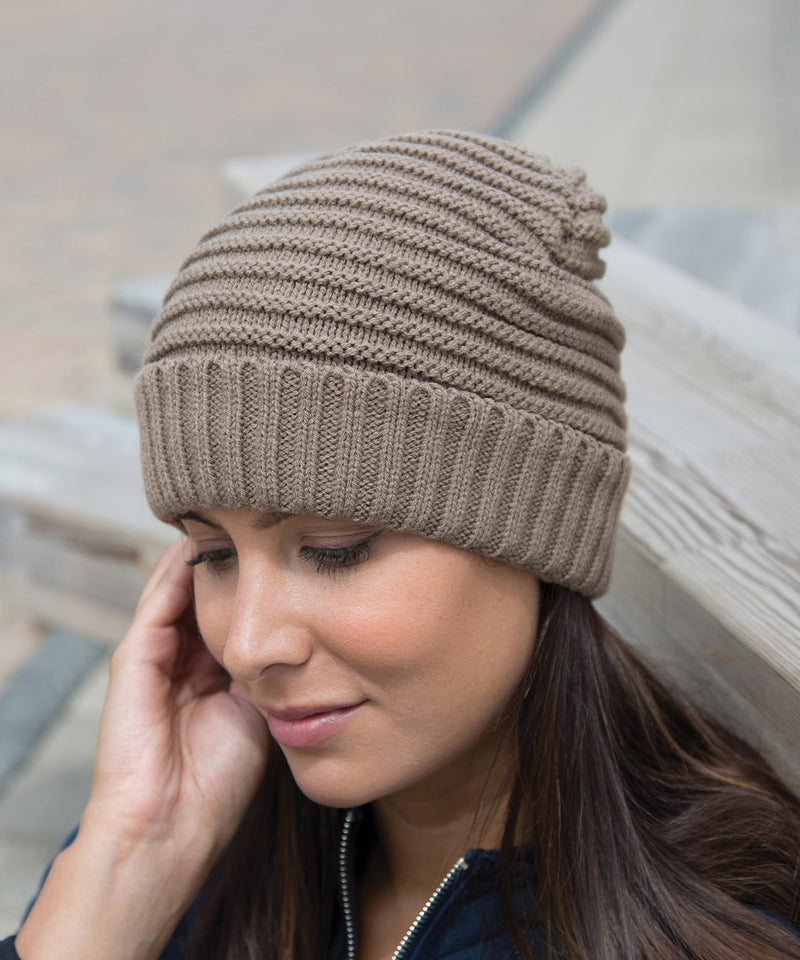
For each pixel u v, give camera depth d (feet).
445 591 3.42
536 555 3.55
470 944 3.94
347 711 3.50
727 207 10.65
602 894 3.74
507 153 3.63
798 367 6.35
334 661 3.44
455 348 3.31
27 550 7.66
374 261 3.32
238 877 4.65
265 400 3.28
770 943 3.63
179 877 4.31
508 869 3.86
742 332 6.85
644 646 4.98
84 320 15.21
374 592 3.36
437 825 4.11
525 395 3.43
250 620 3.40
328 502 3.29
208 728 4.53
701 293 7.49
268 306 3.30
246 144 21.50
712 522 4.87
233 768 4.46
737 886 3.84
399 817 4.17
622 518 4.91
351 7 33.63
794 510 4.93
